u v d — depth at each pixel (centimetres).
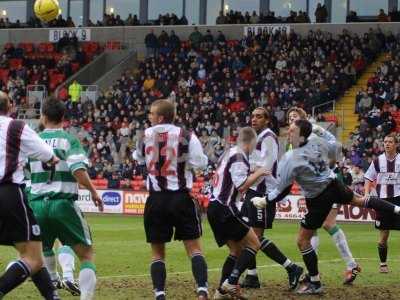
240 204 2017
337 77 6906
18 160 1619
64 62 8231
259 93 7006
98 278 2353
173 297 2011
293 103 6750
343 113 6800
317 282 2116
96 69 8331
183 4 8719
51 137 1825
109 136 6738
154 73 7688
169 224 1819
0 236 1616
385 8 7944
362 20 8031
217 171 1991
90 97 7600
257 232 2152
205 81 7394
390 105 6462
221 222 1969
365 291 2177
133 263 2783
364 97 6594
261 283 2288
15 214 1599
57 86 8006
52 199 1812
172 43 8000
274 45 7531
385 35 7575
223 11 8556
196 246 1836
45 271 1656
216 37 8156
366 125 6138
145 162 1855
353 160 5819
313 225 2098
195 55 7738
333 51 7244
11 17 9444
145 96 7319
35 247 1628
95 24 8756
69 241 1825
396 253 3303
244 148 1953
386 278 2456
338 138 6556
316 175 2058
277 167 2164
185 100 7106
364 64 7169
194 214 1823
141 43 8456
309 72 7106
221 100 7038
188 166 1819
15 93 7900
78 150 1803
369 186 2714
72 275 2038
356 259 3030
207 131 6500
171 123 1844
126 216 5591
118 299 1970
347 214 5181
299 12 7919
